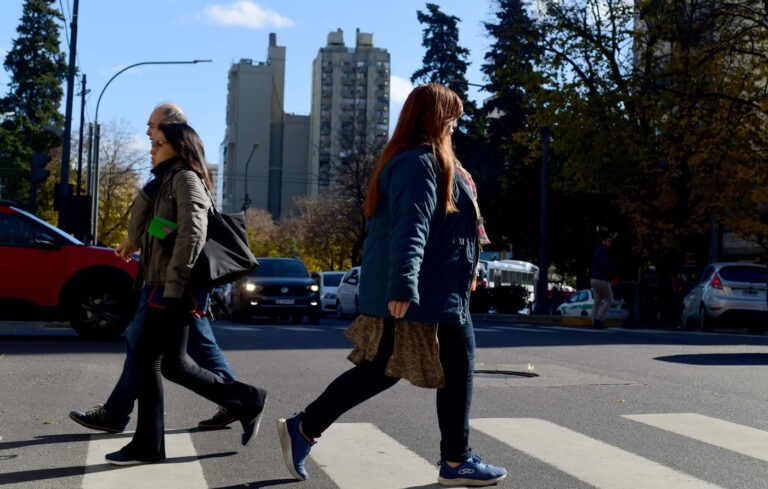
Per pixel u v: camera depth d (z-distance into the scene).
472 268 4.22
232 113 161.25
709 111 28.06
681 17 28.95
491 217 49.28
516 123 53.78
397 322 4.07
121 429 5.51
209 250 4.84
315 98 153.62
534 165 45.91
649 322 29.95
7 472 4.53
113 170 60.81
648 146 28.69
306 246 77.94
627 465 4.87
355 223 61.53
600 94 29.11
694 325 23.14
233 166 156.50
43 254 12.42
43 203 63.00
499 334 16.61
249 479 4.46
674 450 5.30
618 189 28.92
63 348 11.32
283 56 159.12
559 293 46.41
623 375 9.27
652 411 6.84
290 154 156.38
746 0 27.52
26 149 63.81
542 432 5.82
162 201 4.80
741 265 21.05
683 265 30.09
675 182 29.03
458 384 4.28
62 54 69.94
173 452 5.07
